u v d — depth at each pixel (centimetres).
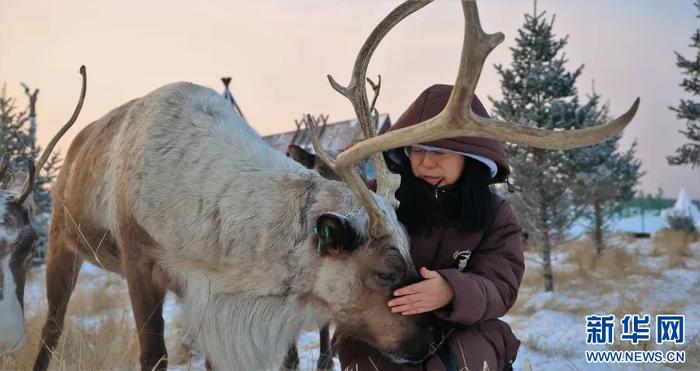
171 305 732
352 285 307
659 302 856
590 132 221
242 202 329
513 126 237
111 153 399
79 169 428
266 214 323
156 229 344
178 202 340
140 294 356
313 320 328
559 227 1048
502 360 326
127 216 357
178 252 338
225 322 331
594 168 1063
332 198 319
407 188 326
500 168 321
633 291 958
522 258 329
